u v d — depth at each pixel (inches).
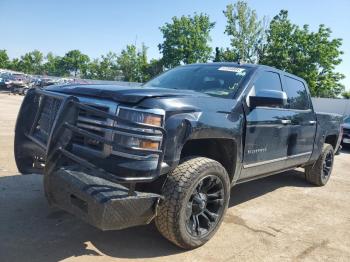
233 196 224.4
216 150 158.9
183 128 130.7
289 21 1563.7
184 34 2000.5
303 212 205.2
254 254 146.6
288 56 1550.2
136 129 121.8
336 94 1700.3
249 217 188.2
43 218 160.4
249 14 1573.6
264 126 175.9
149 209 125.6
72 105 124.0
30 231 147.6
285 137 199.5
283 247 156.2
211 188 148.6
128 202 118.5
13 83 1171.9
